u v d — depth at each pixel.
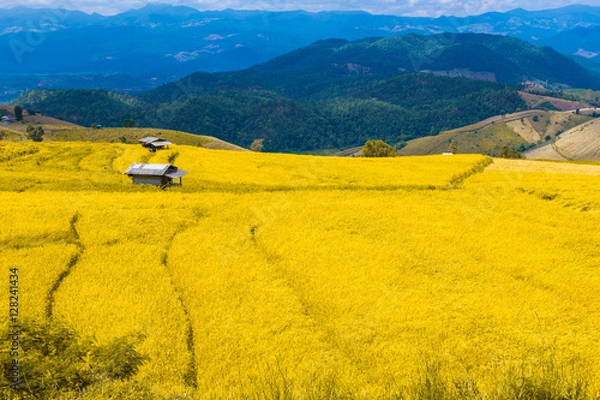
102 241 34.09
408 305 26.14
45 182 55.81
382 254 33.53
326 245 35.19
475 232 39.19
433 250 34.94
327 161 80.44
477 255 34.28
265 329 23.09
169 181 55.75
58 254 30.88
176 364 20.00
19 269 28.56
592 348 22.19
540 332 22.69
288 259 32.44
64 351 15.65
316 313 25.31
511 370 13.59
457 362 20.67
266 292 27.09
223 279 28.66
